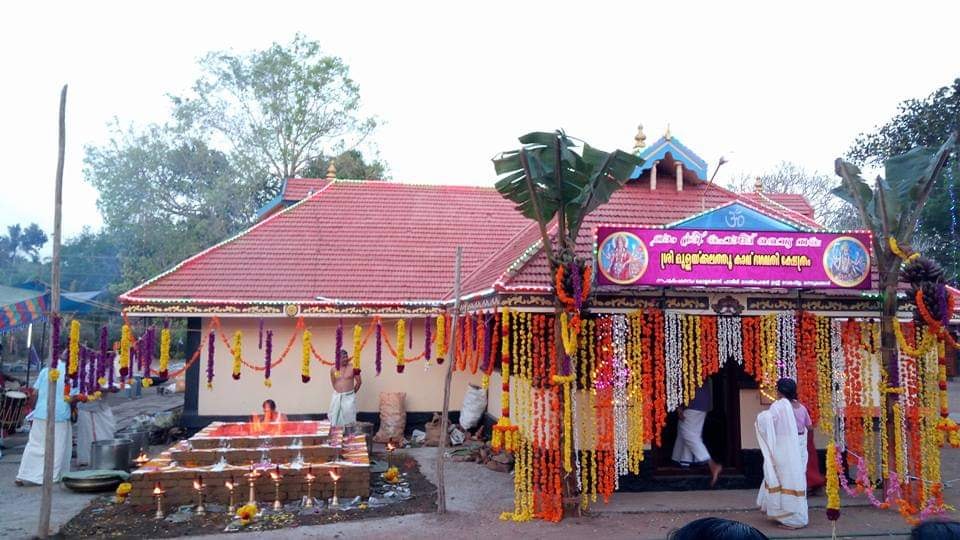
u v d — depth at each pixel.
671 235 8.41
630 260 8.34
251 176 28.25
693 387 8.88
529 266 9.09
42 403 10.16
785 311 9.10
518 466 8.36
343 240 15.05
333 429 11.16
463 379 14.29
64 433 10.20
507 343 8.44
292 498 8.87
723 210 9.11
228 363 13.61
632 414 8.82
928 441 8.88
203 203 28.50
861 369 9.42
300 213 15.71
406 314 13.28
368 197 16.53
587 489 9.08
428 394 14.12
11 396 13.91
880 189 8.77
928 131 26.22
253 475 8.69
